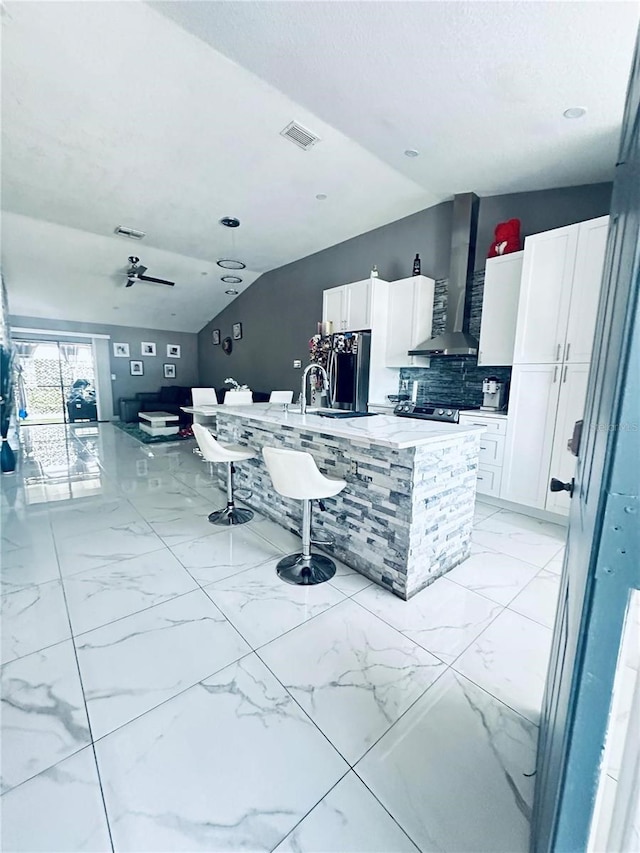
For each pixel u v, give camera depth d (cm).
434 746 116
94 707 127
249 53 217
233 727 121
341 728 121
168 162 344
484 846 91
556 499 286
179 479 405
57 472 431
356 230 489
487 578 212
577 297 267
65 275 655
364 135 282
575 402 272
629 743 48
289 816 97
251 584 202
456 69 206
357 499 212
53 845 90
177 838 92
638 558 43
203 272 690
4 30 212
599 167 288
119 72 240
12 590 195
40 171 366
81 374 866
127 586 199
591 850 51
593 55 186
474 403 395
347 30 190
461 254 375
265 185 380
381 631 167
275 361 687
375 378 442
